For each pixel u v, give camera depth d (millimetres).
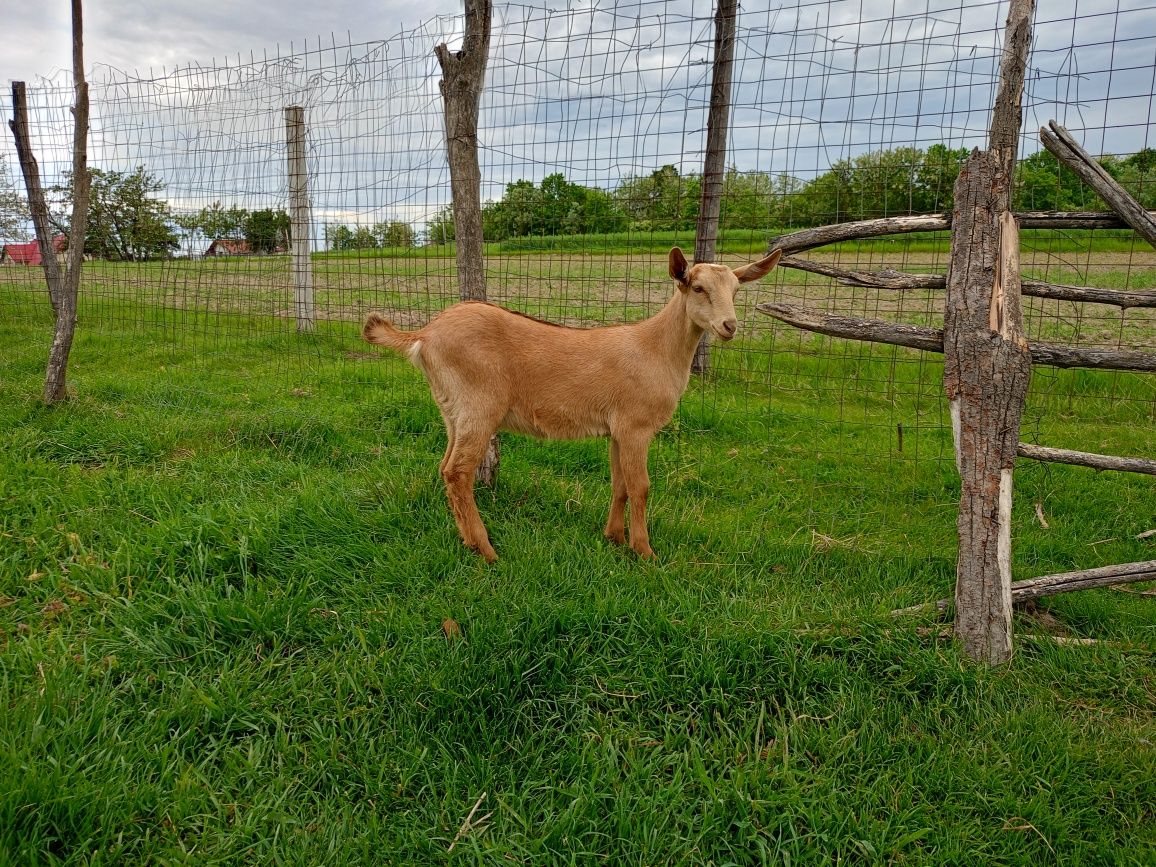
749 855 2287
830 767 2611
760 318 9922
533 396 4090
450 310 4098
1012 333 3207
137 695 2750
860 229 3617
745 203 6691
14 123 7793
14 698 2631
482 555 3842
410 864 2211
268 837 2270
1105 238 4621
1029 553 4223
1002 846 2355
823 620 3262
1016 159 3383
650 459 5473
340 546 3729
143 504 4070
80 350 7918
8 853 2023
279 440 5344
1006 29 3264
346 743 2635
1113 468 3205
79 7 5309
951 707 2898
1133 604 3729
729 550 4074
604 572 3656
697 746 2617
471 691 2830
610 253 6121
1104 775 2600
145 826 2264
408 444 5395
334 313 10148
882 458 5594
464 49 4363
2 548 3590
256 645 3045
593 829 2334
